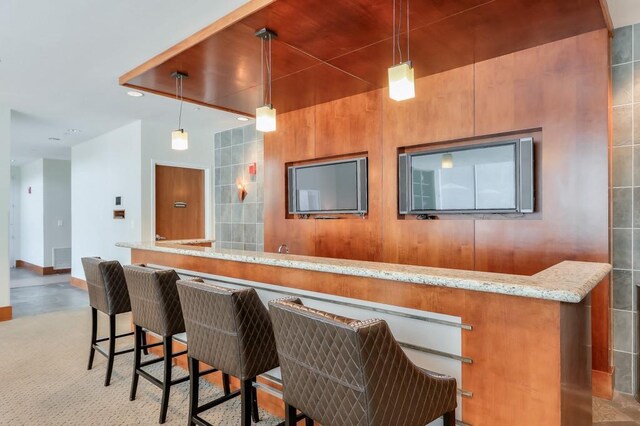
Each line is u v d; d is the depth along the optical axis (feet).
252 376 6.04
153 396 8.95
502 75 9.82
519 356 4.98
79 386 9.48
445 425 4.97
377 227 12.36
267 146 16.02
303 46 9.27
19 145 23.52
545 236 9.23
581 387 5.79
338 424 4.29
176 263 10.59
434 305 5.69
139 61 11.00
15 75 12.13
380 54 9.77
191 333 6.75
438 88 10.93
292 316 4.62
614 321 9.21
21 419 7.97
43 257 28.12
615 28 9.23
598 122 8.58
